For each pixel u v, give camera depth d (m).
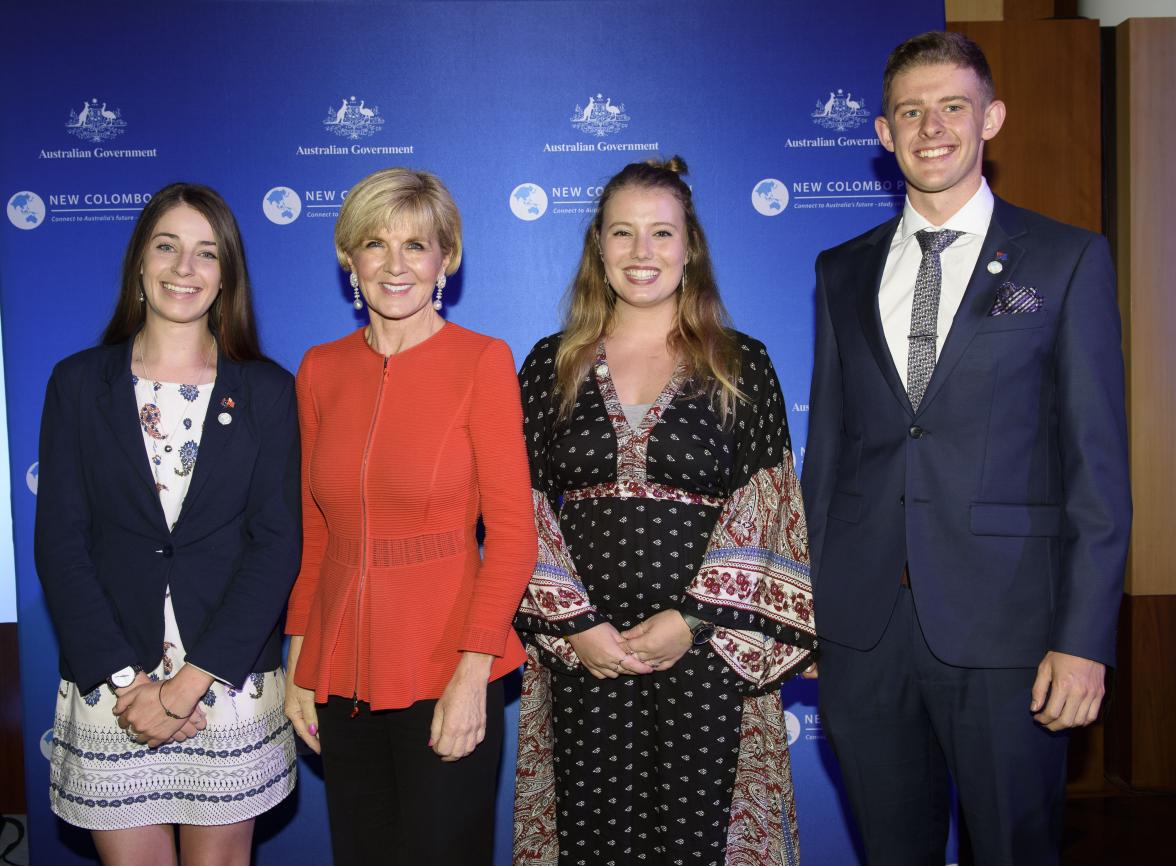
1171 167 3.07
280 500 1.88
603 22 2.76
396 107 2.75
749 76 2.77
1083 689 1.62
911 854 1.90
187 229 1.87
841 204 2.79
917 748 1.89
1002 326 1.72
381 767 1.80
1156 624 3.19
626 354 1.98
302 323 2.77
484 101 2.76
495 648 1.71
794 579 1.90
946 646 1.73
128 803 1.80
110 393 1.84
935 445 1.76
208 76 2.72
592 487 1.89
